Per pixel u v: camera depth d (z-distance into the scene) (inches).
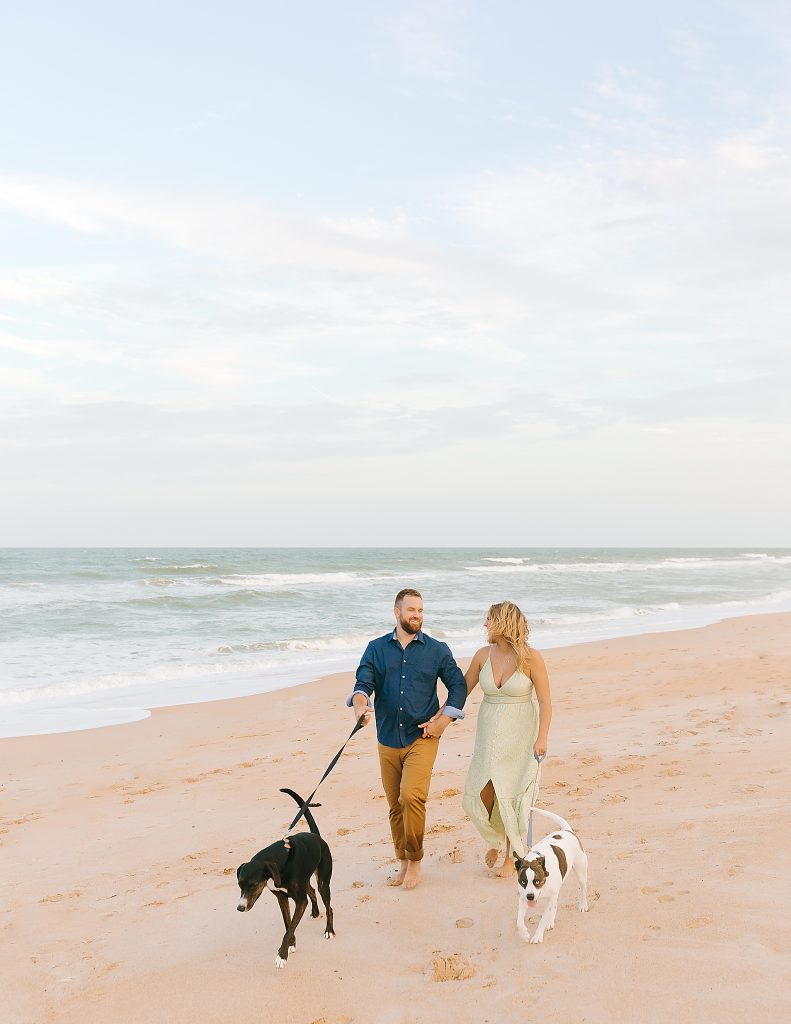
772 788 267.3
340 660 701.9
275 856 166.9
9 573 1775.3
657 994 147.6
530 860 169.9
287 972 170.4
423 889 207.2
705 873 198.5
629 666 608.1
